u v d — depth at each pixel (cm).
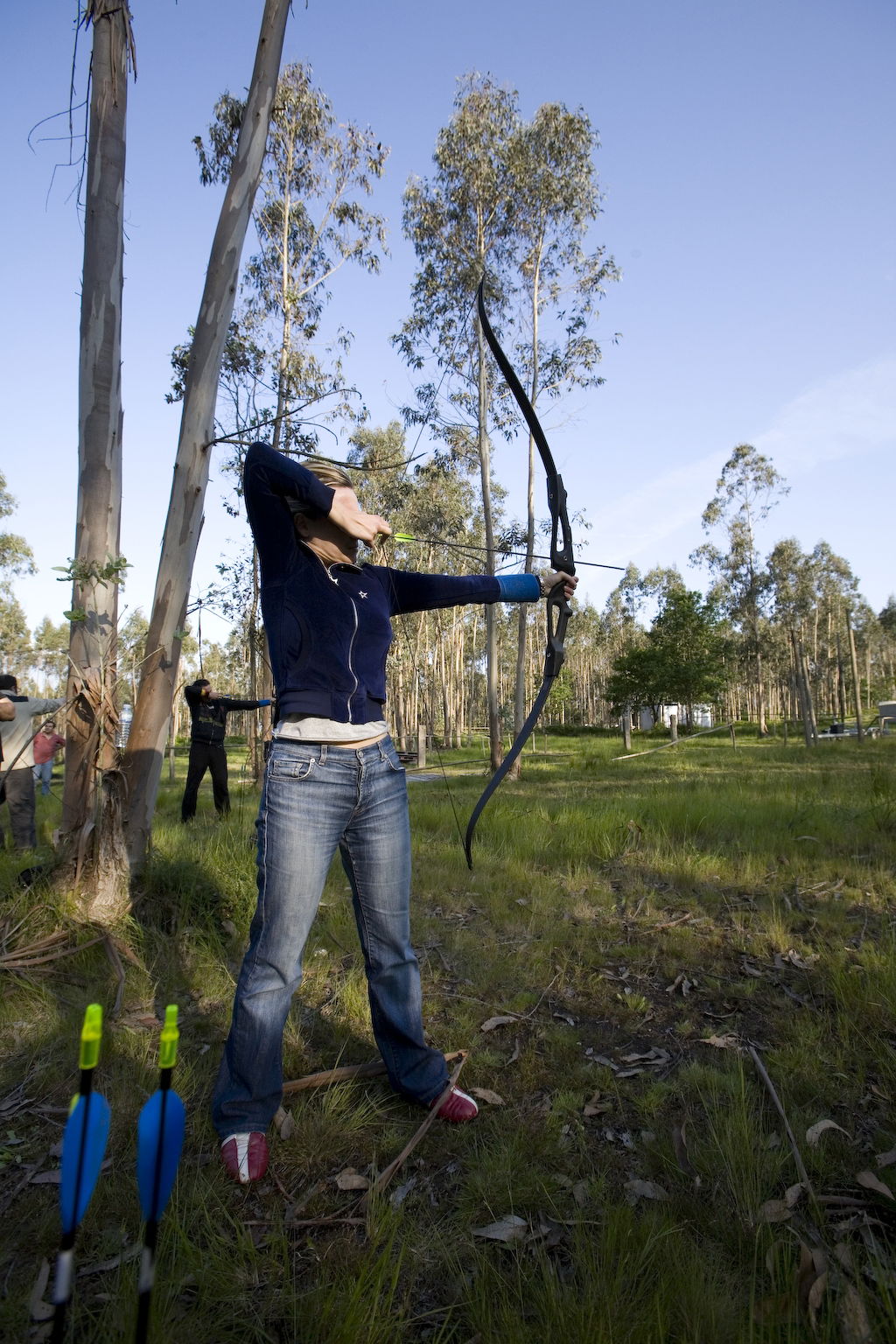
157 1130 95
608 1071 255
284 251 1355
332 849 214
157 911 380
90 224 413
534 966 340
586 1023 292
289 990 213
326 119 1350
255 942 212
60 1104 237
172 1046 97
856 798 782
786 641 4538
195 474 416
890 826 625
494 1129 225
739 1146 205
